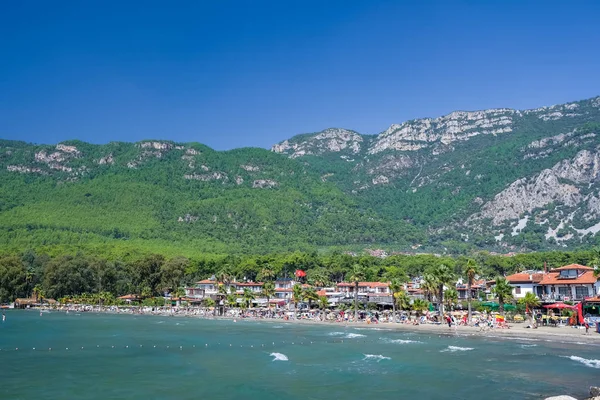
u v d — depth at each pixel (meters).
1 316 175.62
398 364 73.62
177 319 170.88
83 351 89.81
